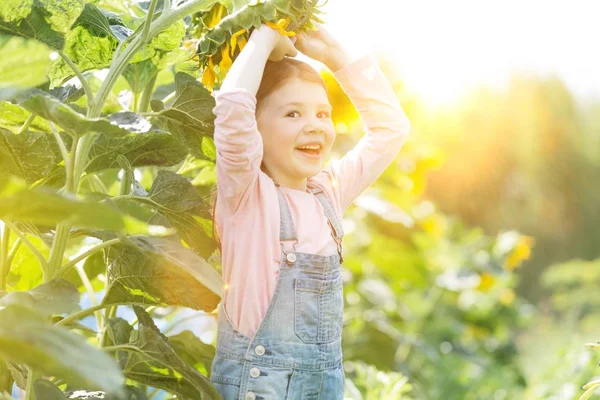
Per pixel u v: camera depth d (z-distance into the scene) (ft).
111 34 4.79
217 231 5.10
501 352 14.76
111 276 4.70
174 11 4.66
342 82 5.82
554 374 9.03
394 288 13.76
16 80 3.67
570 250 41.34
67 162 4.43
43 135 4.51
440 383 12.88
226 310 4.89
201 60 5.08
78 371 2.87
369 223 12.77
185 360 5.87
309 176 5.18
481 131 39.99
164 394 7.14
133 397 4.92
